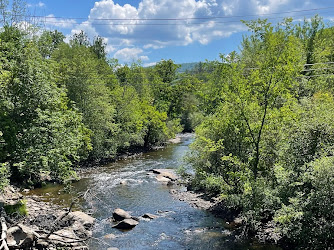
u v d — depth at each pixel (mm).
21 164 15242
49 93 18812
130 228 16906
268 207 15000
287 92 17891
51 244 13117
